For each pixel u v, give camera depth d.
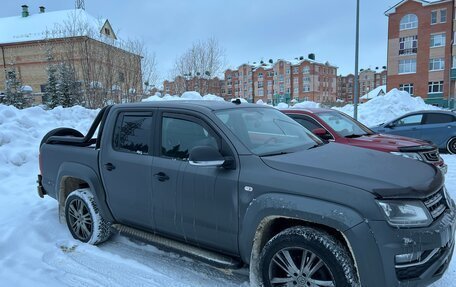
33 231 4.63
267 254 2.92
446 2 46.28
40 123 10.80
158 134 3.76
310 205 2.66
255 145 3.33
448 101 45.06
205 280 3.52
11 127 9.38
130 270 3.74
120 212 4.07
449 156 11.02
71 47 21.47
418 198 2.59
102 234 4.36
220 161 3.07
